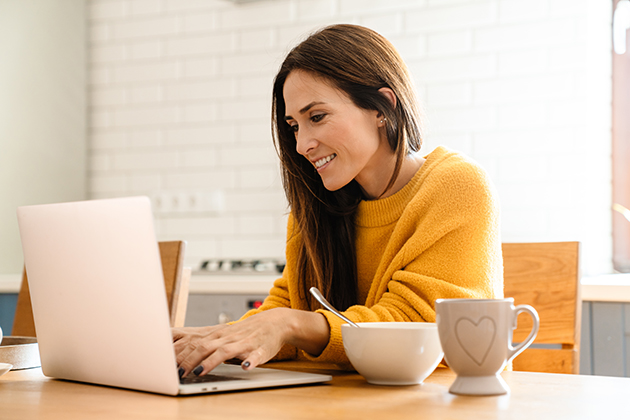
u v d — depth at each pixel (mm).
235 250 2965
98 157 3178
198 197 3014
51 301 934
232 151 2977
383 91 1190
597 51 2543
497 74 2605
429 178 1209
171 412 698
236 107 2973
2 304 2631
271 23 2916
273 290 1459
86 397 798
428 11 2691
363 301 1341
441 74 2674
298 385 870
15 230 2918
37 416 691
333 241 1321
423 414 677
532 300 1450
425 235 1130
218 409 710
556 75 2529
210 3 3004
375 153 1265
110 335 851
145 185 3102
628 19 2619
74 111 3129
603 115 2598
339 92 1166
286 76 1216
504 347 780
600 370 1982
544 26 2543
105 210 820
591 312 1995
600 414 673
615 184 2639
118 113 3150
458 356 783
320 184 1320
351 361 884
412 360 844
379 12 2758
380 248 1310
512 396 773
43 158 3002
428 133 2684
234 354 866
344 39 1183
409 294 1060
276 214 2908
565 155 2518
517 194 2576
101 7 3180
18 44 2881
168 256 1546
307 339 964
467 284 1084
